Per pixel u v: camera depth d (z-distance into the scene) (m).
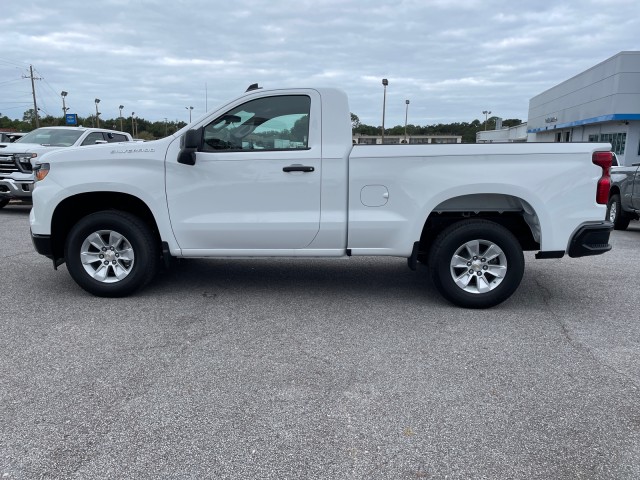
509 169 5.01
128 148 5.30
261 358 4.09
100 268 5.53
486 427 3.13
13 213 12.73
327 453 2.87
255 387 3.61
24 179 11.57
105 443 2.93
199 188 5.22
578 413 3.29
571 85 29.19
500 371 3.88
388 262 7.43
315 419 3.20
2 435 3.00
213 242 5.32
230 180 5.18
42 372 3.80
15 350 4.19
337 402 3.41
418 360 4.08
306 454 2.86
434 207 5.11
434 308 5.37
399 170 5.08
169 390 3.55
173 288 5.97
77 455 2.83
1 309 5.20
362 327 4.80
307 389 3.59
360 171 5.10
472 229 5.12
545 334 4.65
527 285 6.31
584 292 6.02
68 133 12.93
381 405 3.38
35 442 2.94
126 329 4.68
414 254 5.22
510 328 4.80
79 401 3.39
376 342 4.44
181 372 3.83
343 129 5.12
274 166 5.14
